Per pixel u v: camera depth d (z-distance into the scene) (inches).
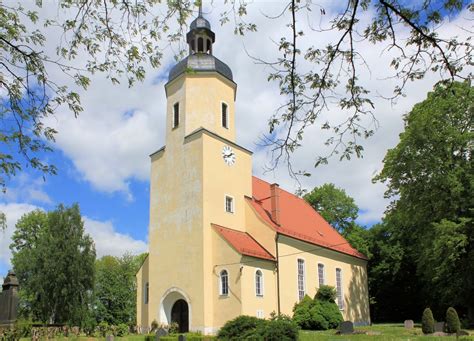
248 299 1122.0
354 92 265.1
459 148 1350.9
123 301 2664.9
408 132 1401.3
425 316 1112.8
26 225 2351.1
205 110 1343.5
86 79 292.8
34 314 1835.6
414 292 2000.5
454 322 1091.9
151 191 1370.6
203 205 1214.9
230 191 1315.2
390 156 1454.2
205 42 1430.9
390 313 2073.1
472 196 1306.6
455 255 1294.3
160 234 1304.1
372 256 2037.4
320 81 261.9
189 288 1181.1
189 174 1275.8
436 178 1339.8
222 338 650.2
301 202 1830.7
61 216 1904.5
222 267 1164.5
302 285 1354.6
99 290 2652.6
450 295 1488.7
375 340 892.6
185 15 257.8
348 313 1576.0
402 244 1989.4
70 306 1784.0
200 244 1188.5
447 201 1362.0
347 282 1624.0
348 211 2203.5
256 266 1181.7
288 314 1247.5
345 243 1728.6
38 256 1856.5
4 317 1044.5
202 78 1369.3
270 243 1279.5
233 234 1249.4
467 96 1320.1
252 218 1334.9
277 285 1232.8
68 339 1197.7
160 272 1269.7
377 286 2054.6
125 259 2854.3
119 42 276.8
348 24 244.1
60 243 1856.5
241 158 1385.3
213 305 1156.5
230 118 1397.6
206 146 1272.1
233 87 1437.0
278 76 260.5
